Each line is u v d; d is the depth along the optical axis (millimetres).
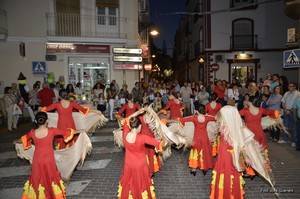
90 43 19406
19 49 18812
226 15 29344
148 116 6406
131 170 5062
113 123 14984
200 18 33312
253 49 28953
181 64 56312
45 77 18828
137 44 20375
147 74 34719
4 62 18750
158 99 15477
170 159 8805
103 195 6289
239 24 29359
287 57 10406
